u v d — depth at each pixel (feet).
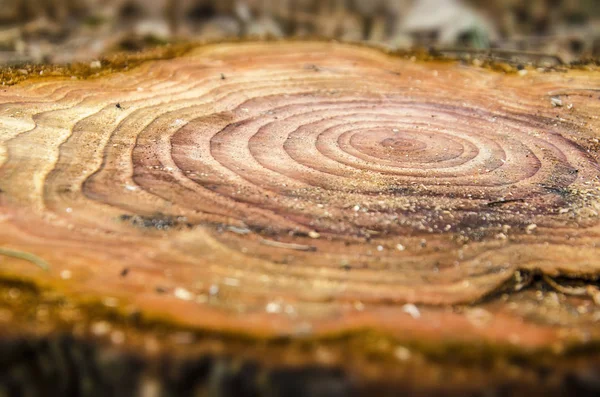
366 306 1.83
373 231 1.93
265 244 1.89
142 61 2.32
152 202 1.94
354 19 3.29
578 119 2.21
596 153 2.12
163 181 1.98
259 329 1.78
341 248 1.90
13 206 1.91
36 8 3.14
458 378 1.76
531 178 2.05
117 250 1.86
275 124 2.14
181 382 1.77
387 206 1.97
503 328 1.81
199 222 1.91
